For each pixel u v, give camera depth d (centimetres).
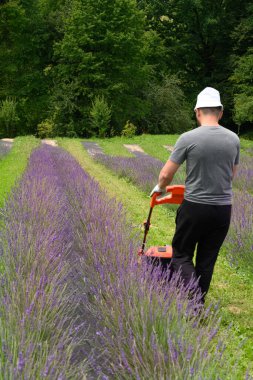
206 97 396
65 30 4000
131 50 3875
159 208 1020
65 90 3831
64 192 937
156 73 4678
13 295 326
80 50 3700
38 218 593
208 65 4856
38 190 748
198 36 4769
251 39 4256
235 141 397
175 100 4203
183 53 4838
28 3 4072
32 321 304
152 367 277
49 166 1279
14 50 4066
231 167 397
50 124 3772
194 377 254
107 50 3878
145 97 4250
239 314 454
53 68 4025
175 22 4866
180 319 316
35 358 280
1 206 787
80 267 476
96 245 479
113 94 3888
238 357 299
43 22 4081
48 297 334
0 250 476
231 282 549
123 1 3812
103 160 1842
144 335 293
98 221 574
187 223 399
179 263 409
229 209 400
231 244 652
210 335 302
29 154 1814
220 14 4519
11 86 4112
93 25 3728
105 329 336
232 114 4494
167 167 399
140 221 862
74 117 3878
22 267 399
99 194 791
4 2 4047
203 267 412
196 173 391
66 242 613
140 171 1493
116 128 3900
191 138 389
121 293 354
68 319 392
